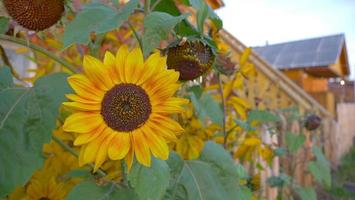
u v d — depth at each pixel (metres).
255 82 2.17
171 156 0.51
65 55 0.99
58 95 0.43
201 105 0.71
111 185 0.47
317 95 4.82
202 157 0.55
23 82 0.81
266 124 1.39
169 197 0.49
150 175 0.41
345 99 7.98
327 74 9.47
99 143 0.38
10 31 0.50
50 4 0.44
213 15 0.55
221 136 0.86
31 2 0.43
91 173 0.49
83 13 0.43
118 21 0.42
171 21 0.42
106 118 0.38
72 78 0.38
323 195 2.67
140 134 0.39
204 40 0.48
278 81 2.26
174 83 0.40
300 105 2.42
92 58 0.38
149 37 0.42
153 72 0.40
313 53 9.00
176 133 0.40
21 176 0.40
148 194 0.40
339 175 3.67
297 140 1.13
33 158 0.41
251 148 0.98
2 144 0.41
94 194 0.45
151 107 0.40
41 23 0.44
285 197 1.34
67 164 0.66
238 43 1.65
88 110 0.38
